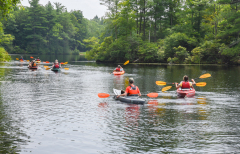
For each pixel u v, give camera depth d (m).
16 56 84.69
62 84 18.28
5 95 13.30
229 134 7.00
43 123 8.10
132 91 11.94
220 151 5.81
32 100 12.01
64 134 7.03
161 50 58.75
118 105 10.97
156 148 6.01
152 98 12.76
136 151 5.84
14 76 23.69
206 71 31.45
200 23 64.56
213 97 12.92
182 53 53.00
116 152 5.80
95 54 69.94
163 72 30.44
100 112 9.65
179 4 69.69
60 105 10.91
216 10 63.12
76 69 35.56
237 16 48.59
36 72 28.59
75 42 135.00
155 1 67.56
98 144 6.28
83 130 7.39
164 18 69.88
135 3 68.38
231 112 9.67
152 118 8.76
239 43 46.81
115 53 62.41
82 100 12.12
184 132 7.19
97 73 28.78
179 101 11.92
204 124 8.01
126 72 30.59
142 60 61.03
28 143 6.32
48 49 120.81
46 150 5.91
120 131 7.30
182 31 64.00
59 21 128.12
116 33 70.56
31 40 117.50
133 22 68.06
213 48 50.00
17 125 7.85
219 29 61.25
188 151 5.82
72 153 5.75
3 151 5.80
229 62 49.62
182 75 26.14
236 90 15.36
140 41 65.38
